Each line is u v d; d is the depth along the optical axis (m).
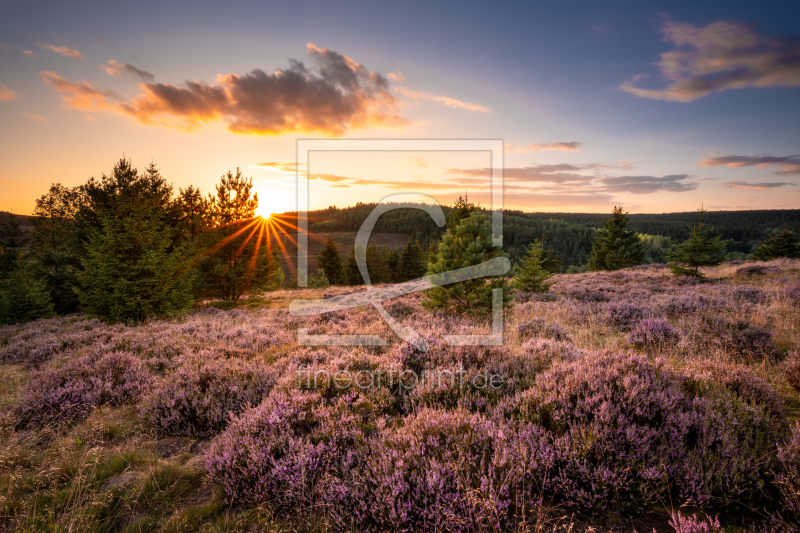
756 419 2.99
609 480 2.47
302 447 3.07
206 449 3.74
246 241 17.14
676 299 9.95
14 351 8.30
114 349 7.03
